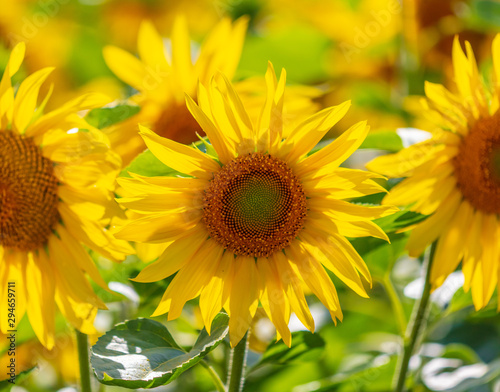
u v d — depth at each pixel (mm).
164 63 1592
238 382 1447
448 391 1607
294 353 1517
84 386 1481
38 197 1452
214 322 1438
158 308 1423
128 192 1421
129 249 1448
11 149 1445
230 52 1588
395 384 1561
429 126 1555
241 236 1439
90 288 1462
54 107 1707
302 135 1437
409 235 1535
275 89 1418
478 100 1497
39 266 1471
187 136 1587
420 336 1562
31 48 1705
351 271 1435
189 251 1434
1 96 1434
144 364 1409
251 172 1437
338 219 1439
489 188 1506
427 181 1494
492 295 1582
